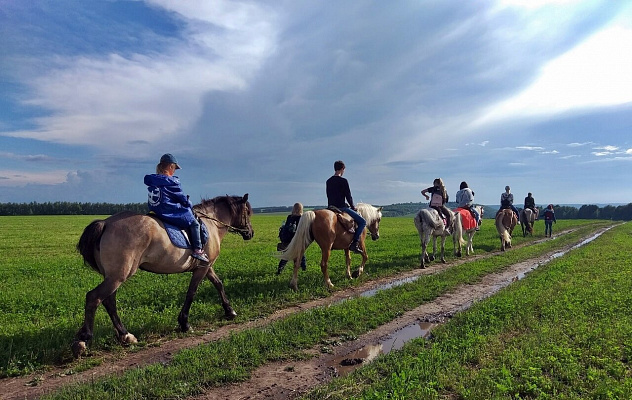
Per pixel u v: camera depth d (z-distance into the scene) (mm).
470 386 4980
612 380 5000
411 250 20719
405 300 9953
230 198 9141
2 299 9750
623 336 6504
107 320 7996
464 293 11242
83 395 4898
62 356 6336
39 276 13695
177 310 8938
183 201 7363
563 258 16438
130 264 6418
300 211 13055
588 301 8750
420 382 5090
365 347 7102
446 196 16422
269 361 6328
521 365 5496
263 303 9727
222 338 7238
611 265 13930
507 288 10875
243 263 15852
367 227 13836
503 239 21109
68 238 31141
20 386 5492
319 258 17062
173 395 5055
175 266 7238
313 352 6723
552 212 30844
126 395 4918
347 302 9375
